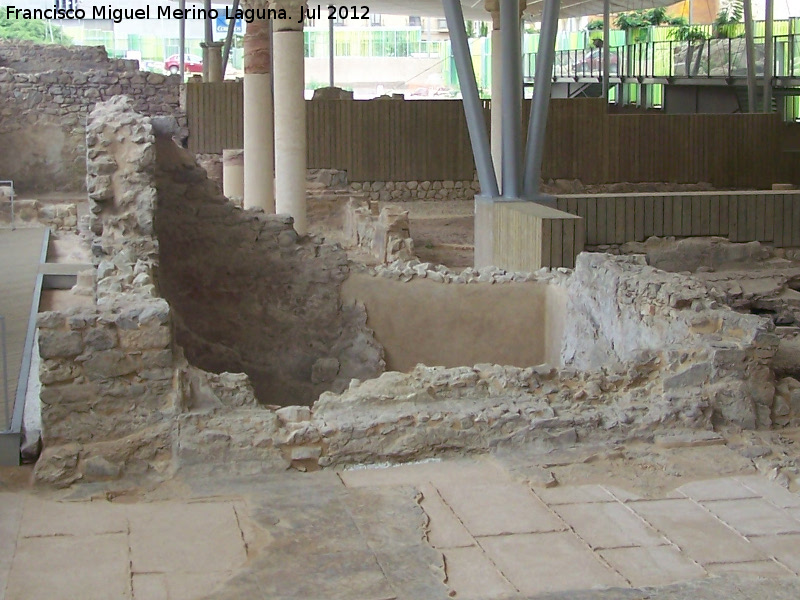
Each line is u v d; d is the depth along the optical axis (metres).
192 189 10.34
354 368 10.34
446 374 6.32
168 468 5.65
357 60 46.12
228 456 5.71
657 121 25.00
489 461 5.88
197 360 10.30
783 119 28.12
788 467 5.81
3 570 4.61
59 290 12.06
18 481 5.55
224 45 27.75
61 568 4.64
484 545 4.94
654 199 13.40
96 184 8.51
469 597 4.46
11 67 27.14
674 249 13.34
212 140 24.64
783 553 4.88
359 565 4.71
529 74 38.91
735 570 4.71
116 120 8.79
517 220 13.08
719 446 6.12
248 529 5.05
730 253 13.41
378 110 24.58
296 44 13.27
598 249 13.39
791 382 6.77
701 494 5.52
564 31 43.41
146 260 8.26
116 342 5.77
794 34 26.08
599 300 8.79
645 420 6.18
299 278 10.45
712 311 7.06
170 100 26.59
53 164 25.94
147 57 41.44
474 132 14.85
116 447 5.65
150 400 5.80
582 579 4.62
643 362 6.57
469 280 10.37
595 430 6.12
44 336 5.67
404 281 10.38
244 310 10.47
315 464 5.77
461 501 5.41
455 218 22.39
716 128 25.06
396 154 24.80
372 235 17.94
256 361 10.42
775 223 13.66
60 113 25.86
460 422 5.98
